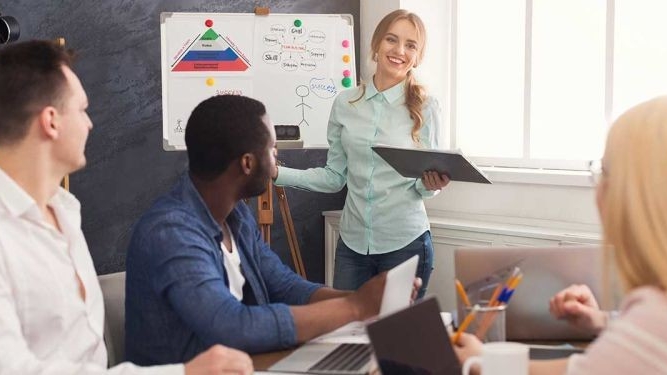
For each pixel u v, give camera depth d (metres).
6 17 3.78
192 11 4.37
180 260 1.97
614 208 1.26
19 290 1.70
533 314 2.03
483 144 4.48
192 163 2.10
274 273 2.39
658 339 1.20
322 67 4.20
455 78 4.54
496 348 1.44
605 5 3.93
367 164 3.76
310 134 4.17
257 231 2.41
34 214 1.74
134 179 4.32
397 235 3.74
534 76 4.20
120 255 4.32
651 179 1.22
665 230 1.21
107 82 4.21
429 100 3.76
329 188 3.90
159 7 4.30
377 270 3.83
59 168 1.81
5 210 1.72
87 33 4.15
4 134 1.74
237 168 2.08
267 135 2.11
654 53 3.76
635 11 3.80
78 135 1.80
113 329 2.26
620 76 3.87
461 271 2.03
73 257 1.86
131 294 2.08
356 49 4.73
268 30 4.15
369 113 3.78
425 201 4.53
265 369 1.82
